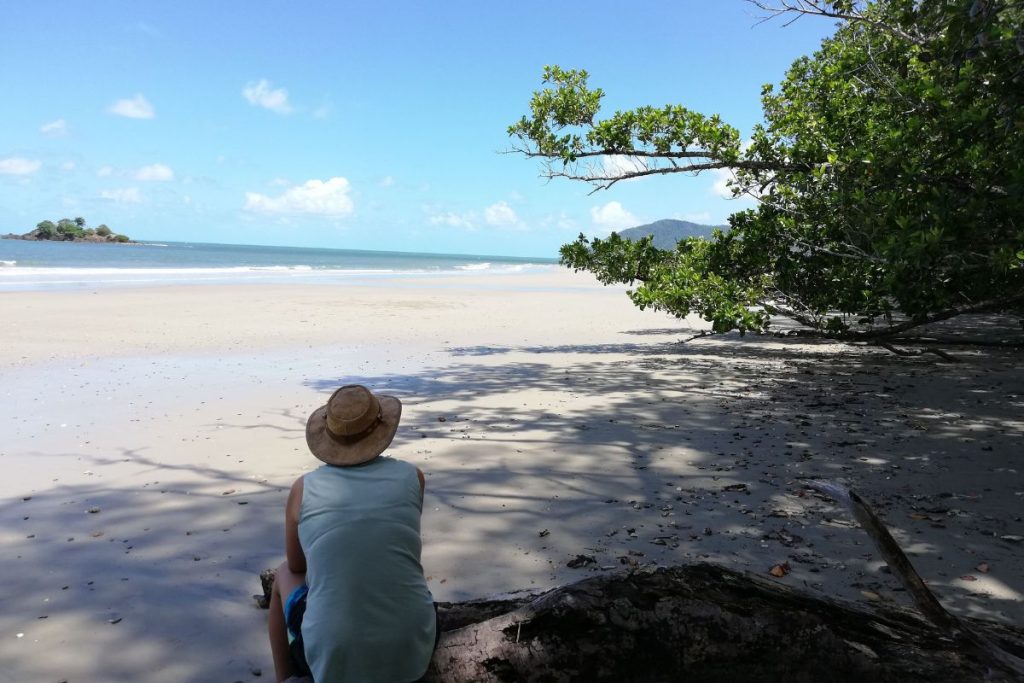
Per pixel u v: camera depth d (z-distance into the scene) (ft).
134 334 52.31
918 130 25.16
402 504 7.80
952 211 23.56
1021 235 21.75
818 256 37.91
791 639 8.38
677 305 38.19
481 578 13.47
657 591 8.75
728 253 41.96
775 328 59.67
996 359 40.88
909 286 26.11
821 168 30.96
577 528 15.98
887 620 8.90
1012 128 23.02
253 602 12.78
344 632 7.11
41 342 47.42
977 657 8.00
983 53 22.76
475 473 20.18
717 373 38.04
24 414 28.17
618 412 28.22
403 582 7.48
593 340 55.31
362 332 57.26
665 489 18.62
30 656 10.91
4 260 216.54
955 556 14.12
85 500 18.13
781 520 16.29
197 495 18.49
